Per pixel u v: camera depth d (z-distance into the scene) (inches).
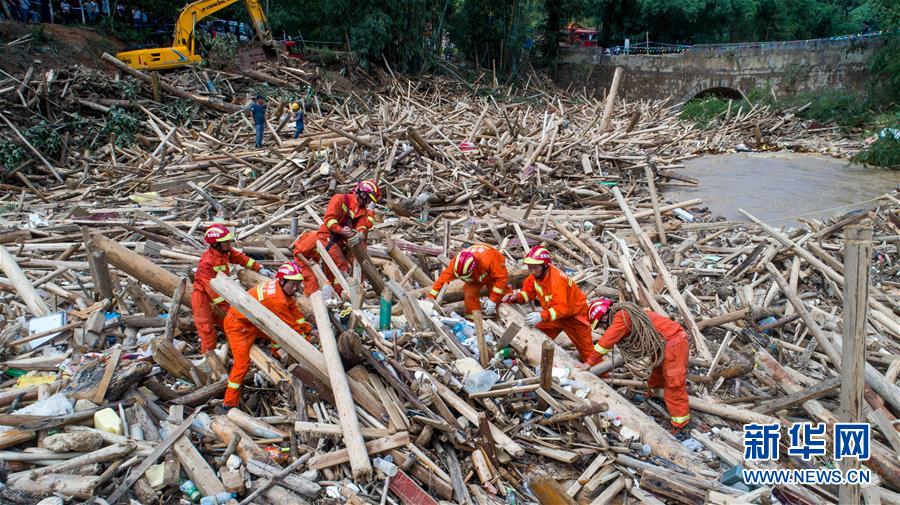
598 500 177.9
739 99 1374.3
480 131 767.1
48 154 639.8
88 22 1058.1
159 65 889.5
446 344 235.0
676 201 549.3
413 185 574.9
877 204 503.5
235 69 981.8
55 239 385.7
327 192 551.5
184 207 508.4
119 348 213.8
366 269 286.4
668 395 215.0
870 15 1865.2
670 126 959.0
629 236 448.5
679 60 1428.4
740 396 249.0
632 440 201.5
